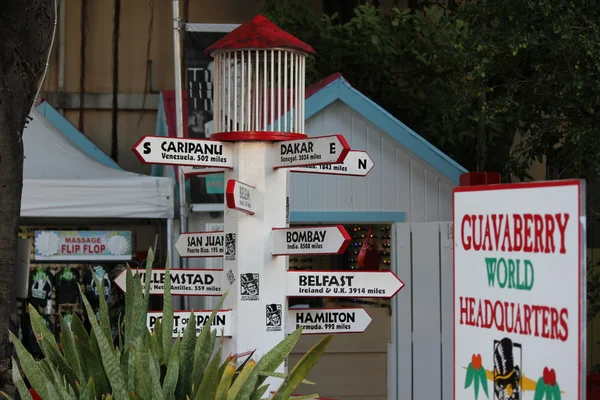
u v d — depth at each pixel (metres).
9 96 6.66
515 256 3.62
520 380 3.56
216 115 6.70
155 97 15.45
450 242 8.90
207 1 15.45
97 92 15.34
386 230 10.30
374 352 9.90
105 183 9.90
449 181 10.13
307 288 6.55
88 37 15.34
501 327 3.69
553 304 3.40
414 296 9.55
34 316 5.68
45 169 10.71
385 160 10.12
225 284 6.58
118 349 5.58
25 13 6.77
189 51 11.01
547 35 8.71
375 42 13.15
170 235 10.11
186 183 10.27
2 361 6.57
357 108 9.96
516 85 9.30
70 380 5.40
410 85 13.84
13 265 6.71
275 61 6.64
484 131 12.20
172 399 5.00
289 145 6.41
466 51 9.54
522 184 3.59
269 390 6.43
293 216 9.90
